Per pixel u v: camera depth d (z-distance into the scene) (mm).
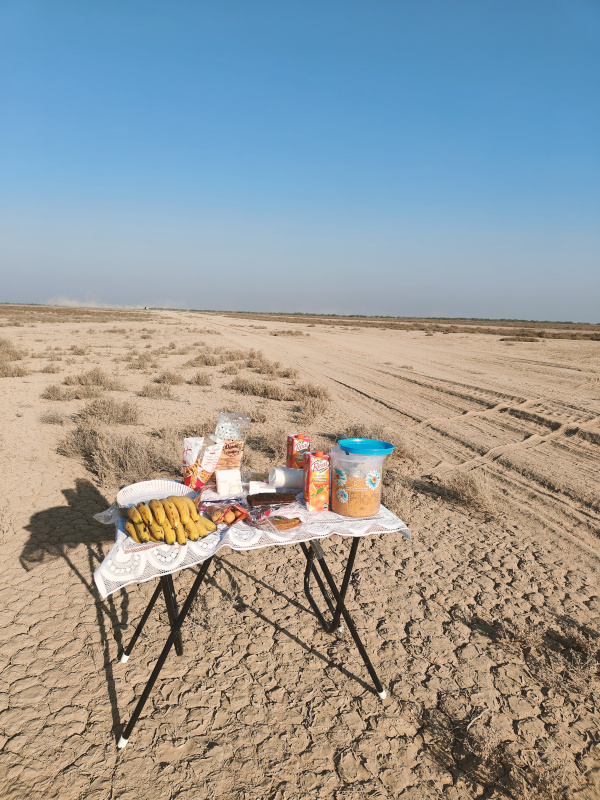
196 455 3418
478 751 2838
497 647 3807
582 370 20703
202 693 3232
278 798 2555
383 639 3850
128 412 10781
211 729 2957
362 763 2783
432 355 27047
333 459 3152
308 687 3326
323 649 3715
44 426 10109
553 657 3672
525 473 8016
